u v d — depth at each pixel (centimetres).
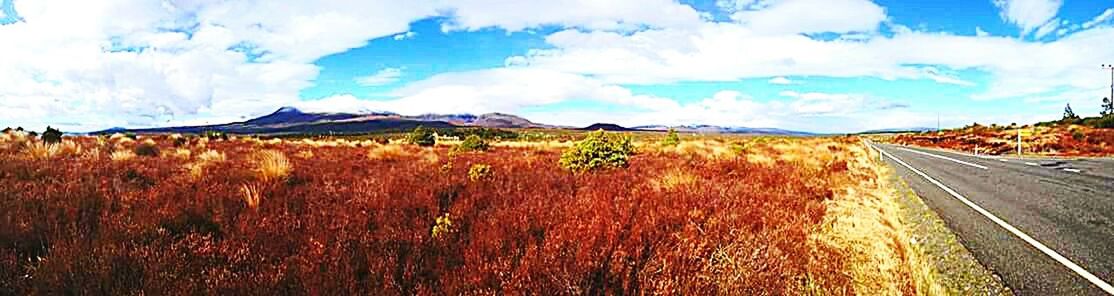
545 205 734
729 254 541
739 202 826
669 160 1738
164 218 591
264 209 675
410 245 529
